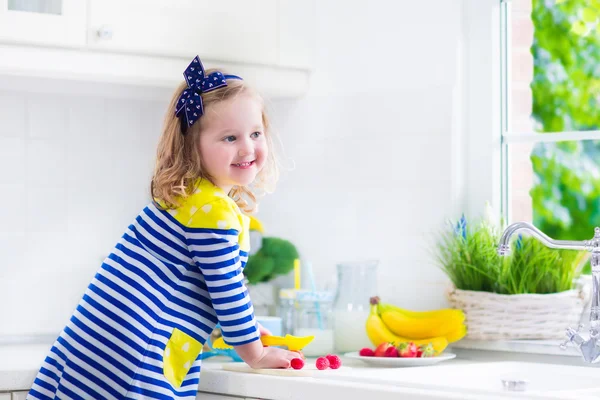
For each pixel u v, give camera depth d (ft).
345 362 6.83
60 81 7.61
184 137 5.92
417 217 7.59
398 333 7.09
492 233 7.00
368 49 8.00
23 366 6.31
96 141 8.43
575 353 6.55
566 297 6.68
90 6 7.02
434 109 7.53
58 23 6.89
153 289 5.51
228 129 5.83
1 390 6.16
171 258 5.58
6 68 6.81
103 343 5.44
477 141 7.47
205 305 5.69
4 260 8.00
